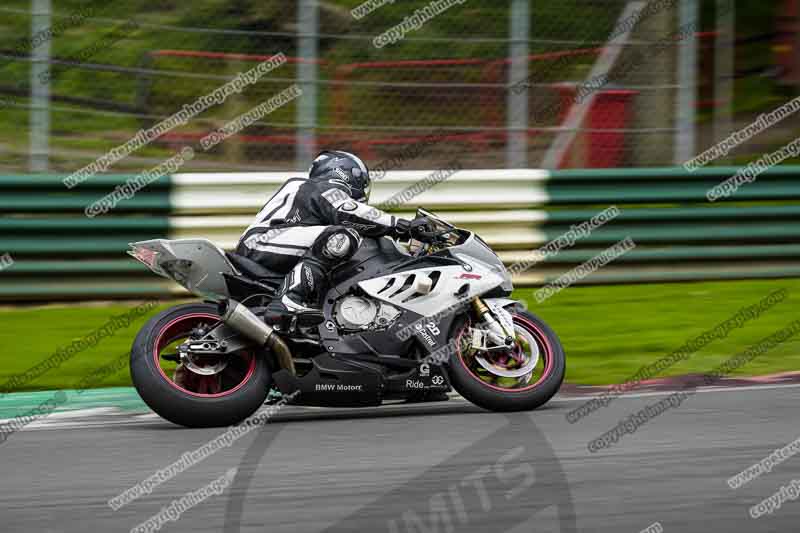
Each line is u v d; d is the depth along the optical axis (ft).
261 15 143.74
